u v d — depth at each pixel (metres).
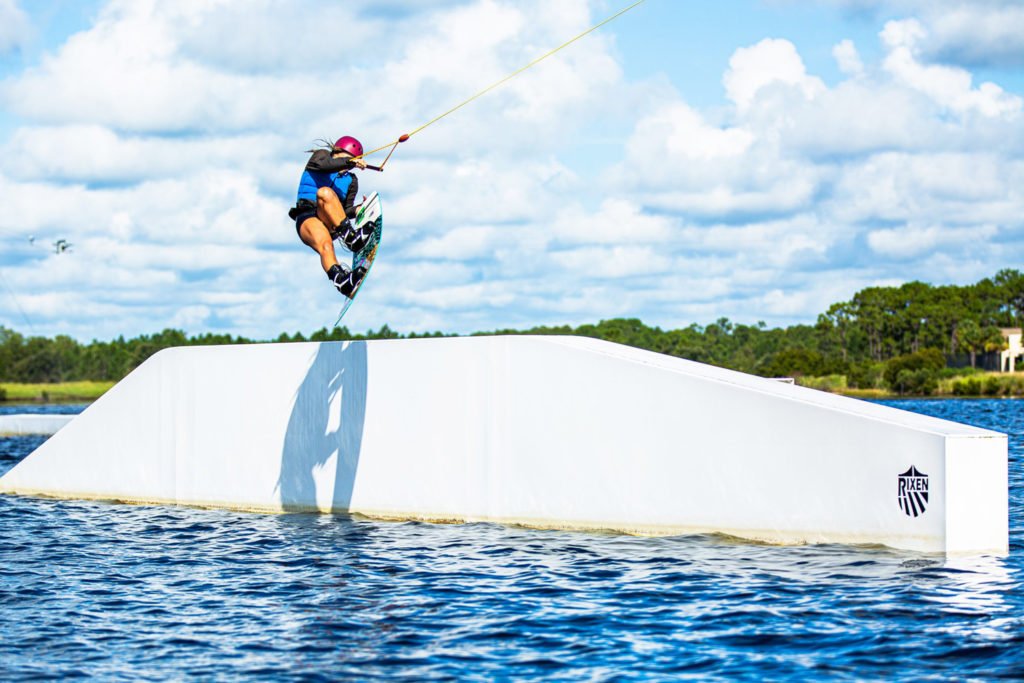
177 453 19.03
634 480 14.24
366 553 13.66
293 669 8.92
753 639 9.25
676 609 10.30
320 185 13.84
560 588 11.31
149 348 141.50
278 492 17.78
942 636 9.10
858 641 9.06
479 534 14.66
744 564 12.02
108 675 8.85
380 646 9.51
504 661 8.96
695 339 151.50
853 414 12.61
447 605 10.84
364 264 13.47
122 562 13.71
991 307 142.12
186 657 9.33
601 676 8.49
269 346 17.95
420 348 16.23
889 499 12.35
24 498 20.52
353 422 16.94
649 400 14.12
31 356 140.38
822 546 12.69
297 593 11.63
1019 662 8.37
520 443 15.24
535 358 15.12
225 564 13.37
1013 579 10.88
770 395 13.19
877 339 136.62
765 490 13.22
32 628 10.40
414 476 16.25
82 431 20.31
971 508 12.05
